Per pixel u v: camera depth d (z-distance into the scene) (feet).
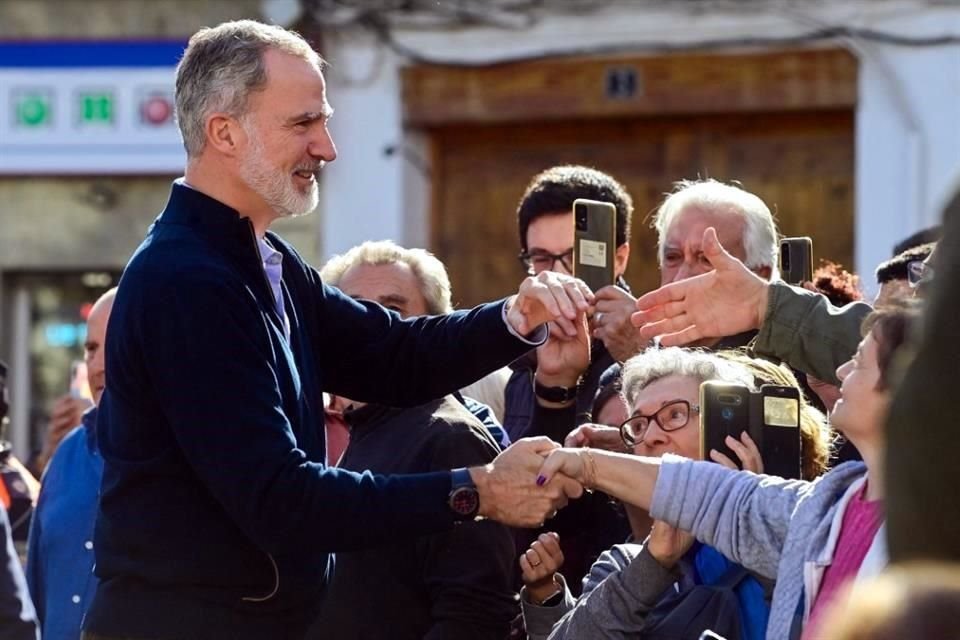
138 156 31.17
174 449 11.28
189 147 11.74
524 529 14.52
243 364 11.11
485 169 30.68
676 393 12.39
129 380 11.30
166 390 11.10
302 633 11.79
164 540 11.30
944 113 27.91
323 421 12.25
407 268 15.24
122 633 11.33
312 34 30.17
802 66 28.66
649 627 11.49
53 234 31.60
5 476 19.79
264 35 11.71
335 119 30.35
